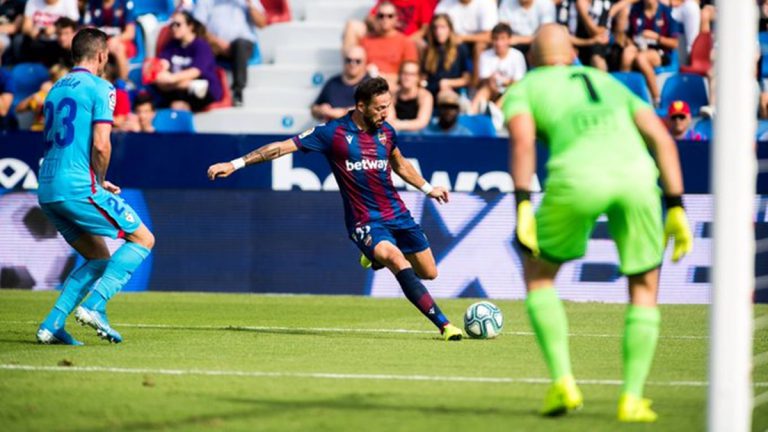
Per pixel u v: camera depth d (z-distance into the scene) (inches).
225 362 1072.8
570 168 757.9
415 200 1925.4
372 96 1306.6
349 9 2598.4
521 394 881.5
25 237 2001.7
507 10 2354.8
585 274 1908.2
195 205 1974.7
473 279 1926.7
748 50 653.9
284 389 901.2
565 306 1806.1
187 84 2336.4
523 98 784.3
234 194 1969.7
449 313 1668.3
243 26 2465.6
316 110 2253.9
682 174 1879.9
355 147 1323.8
